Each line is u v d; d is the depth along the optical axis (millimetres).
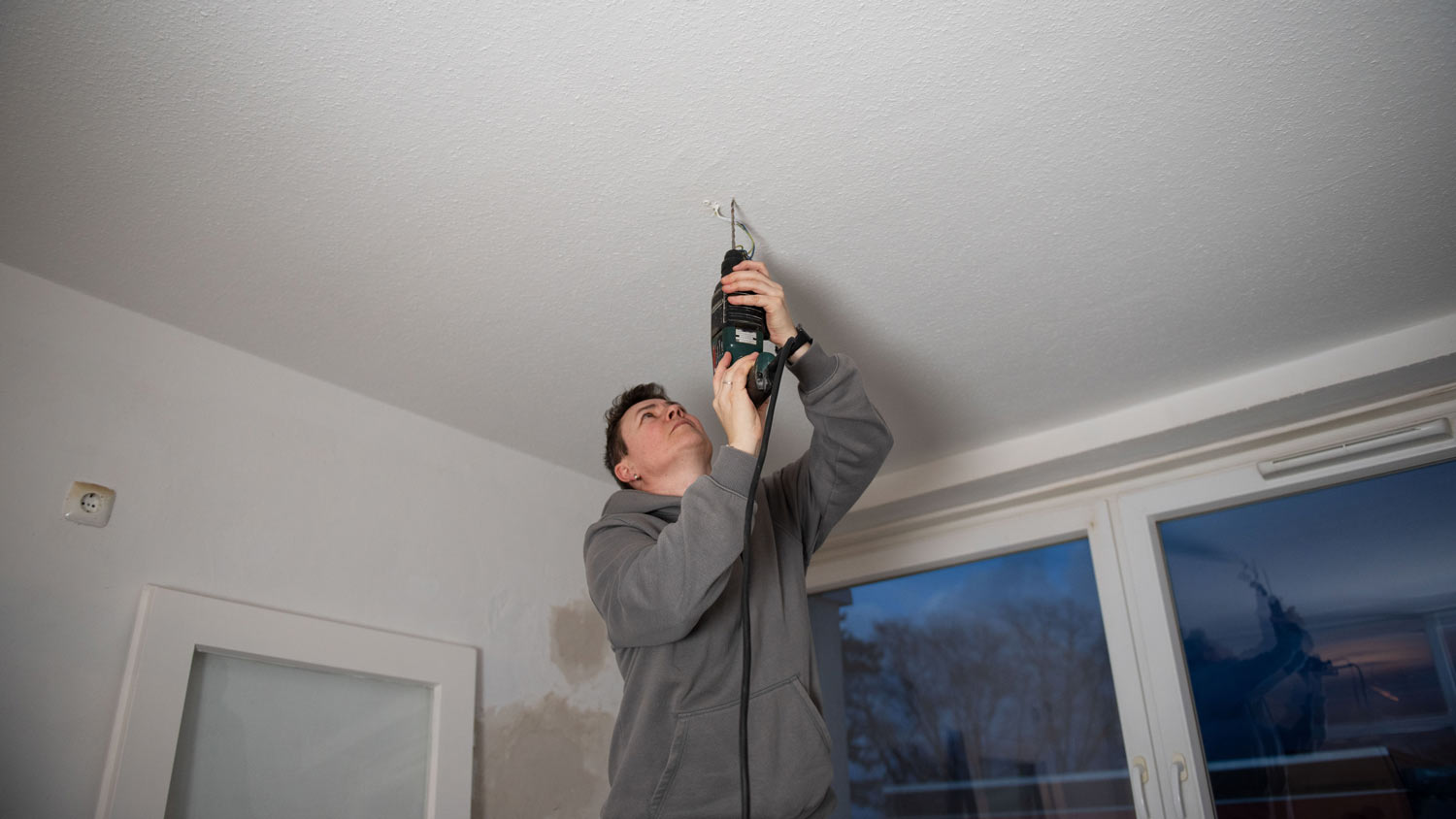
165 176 1563
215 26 1305
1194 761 2137
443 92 1414
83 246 1716
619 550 1483
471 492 2365
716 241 1756
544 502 2529
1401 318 2021
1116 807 2246
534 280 1845
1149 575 2328
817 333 2051
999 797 2418
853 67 1398
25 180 1562
